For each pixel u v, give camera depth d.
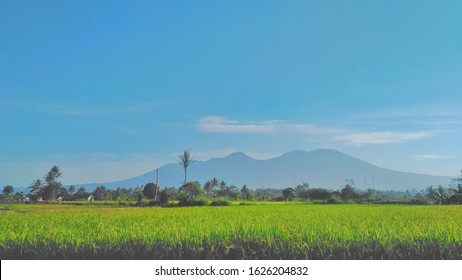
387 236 9.54
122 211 26.95
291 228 11.19
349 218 16.39
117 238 10.11
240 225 12.08
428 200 54.47
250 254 9.07
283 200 73.56
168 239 9.81
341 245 9.10
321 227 11.36
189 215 20.16
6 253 9.84
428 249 9.01
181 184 56.41
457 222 13.78
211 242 9.61
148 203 50.09
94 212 25.11
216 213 22.16
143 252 9.45
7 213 23.89
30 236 10.87
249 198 76.50
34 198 72.75
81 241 10.05
